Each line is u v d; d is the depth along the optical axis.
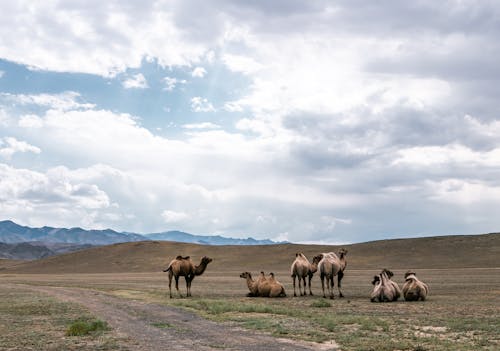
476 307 22.59
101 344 14.18
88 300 30.41
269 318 19.44
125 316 21.25
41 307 25.89
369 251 114.38
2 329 17.70
